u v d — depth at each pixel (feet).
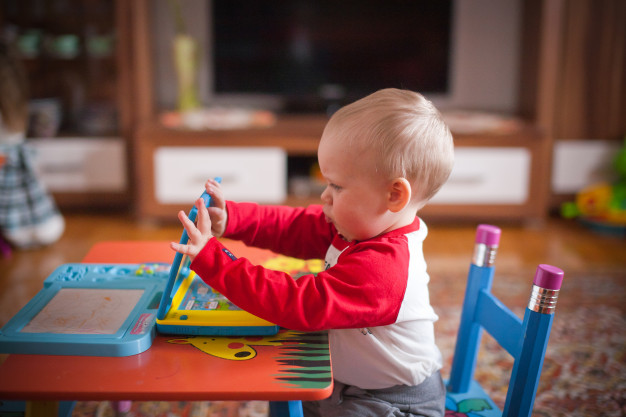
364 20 10.21
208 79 10.53
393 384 2.89
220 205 3.10
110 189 9.97
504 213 9.70
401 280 2.58
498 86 10.74
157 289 2.99
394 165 2.56
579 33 9.64
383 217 2.68
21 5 9.97
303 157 10.74
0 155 8.03
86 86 10.45
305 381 2.30
